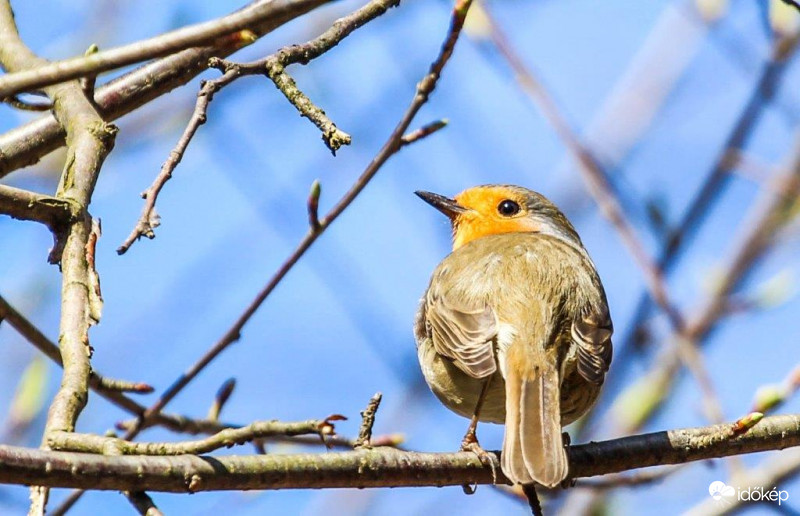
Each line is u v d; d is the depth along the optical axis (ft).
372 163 33.99
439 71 32.68
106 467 21.34
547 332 32.07
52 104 30.14
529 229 42.11
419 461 27.22
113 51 19.31
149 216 24.20
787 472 38.73
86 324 24.70
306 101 25.32
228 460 23.34
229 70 25.76
